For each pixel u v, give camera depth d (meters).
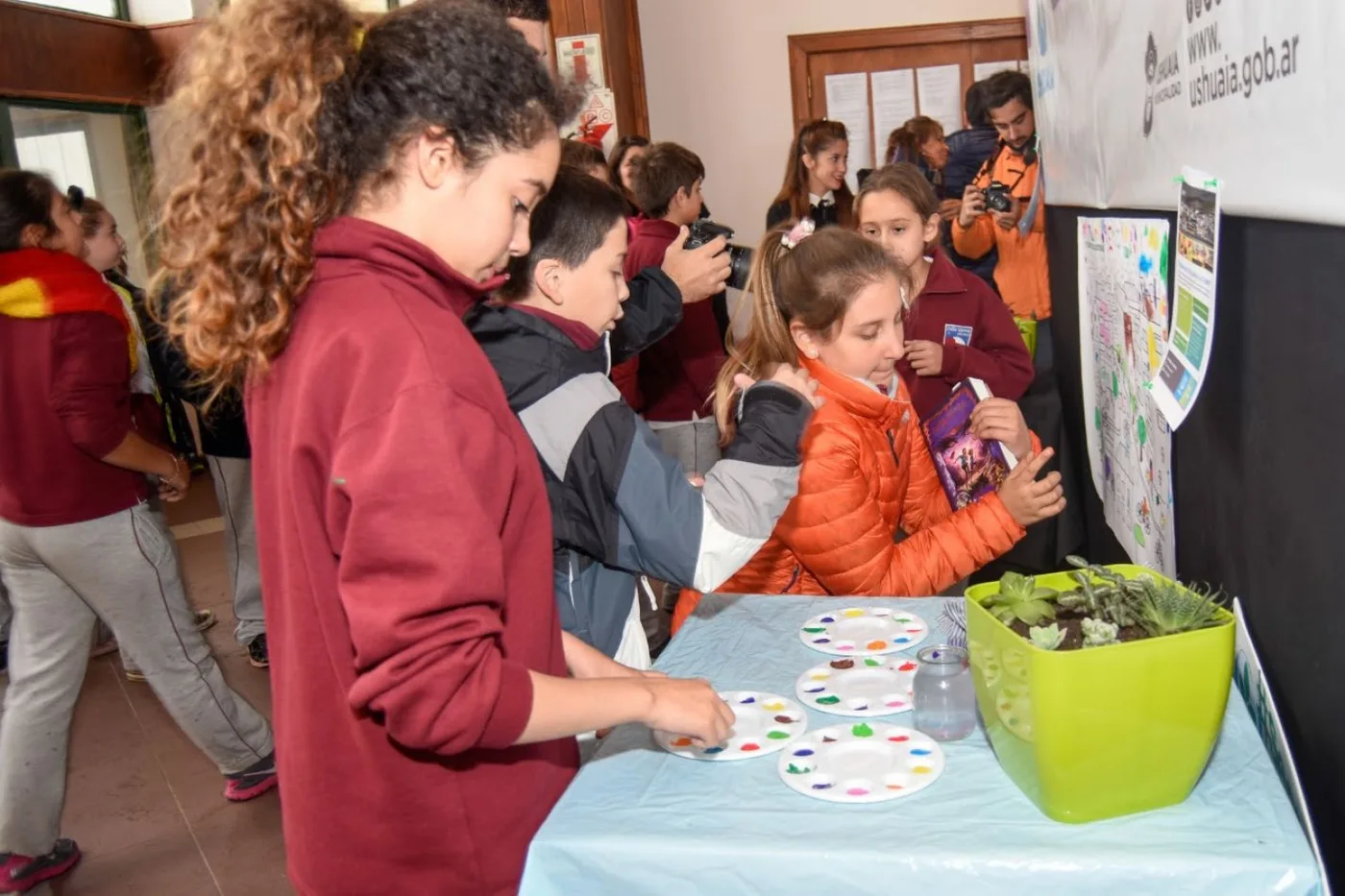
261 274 0.87
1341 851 0.91
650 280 1.80
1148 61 1.46
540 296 1.30
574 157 3.17
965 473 1.94
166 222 0.90
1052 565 2.90
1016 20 5.52
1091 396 2.21
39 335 2.19
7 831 2.30
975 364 2.64
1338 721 0.91
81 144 6.22
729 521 1.24
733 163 5.92
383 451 0.83
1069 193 2.28
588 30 5.09
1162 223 1.44
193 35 0.93
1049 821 0.92
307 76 0.87
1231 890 0.83
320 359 0.88
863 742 1.07
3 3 5.53
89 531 2.29
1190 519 1.41
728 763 1.07
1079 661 0.87
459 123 0.90
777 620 1.43
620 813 0.98
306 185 0.89
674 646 1.37
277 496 0.94
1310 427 0.94
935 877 0.87
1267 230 1.03
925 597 1.49
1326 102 0.79
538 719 0.89
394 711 0.84
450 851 0.96
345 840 0.95
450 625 0.83
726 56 5.83
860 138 5.80
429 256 0.91
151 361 3.29
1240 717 1.05
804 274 1.67
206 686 2.59
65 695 2.33
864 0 5.68
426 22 0.90
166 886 2.37
